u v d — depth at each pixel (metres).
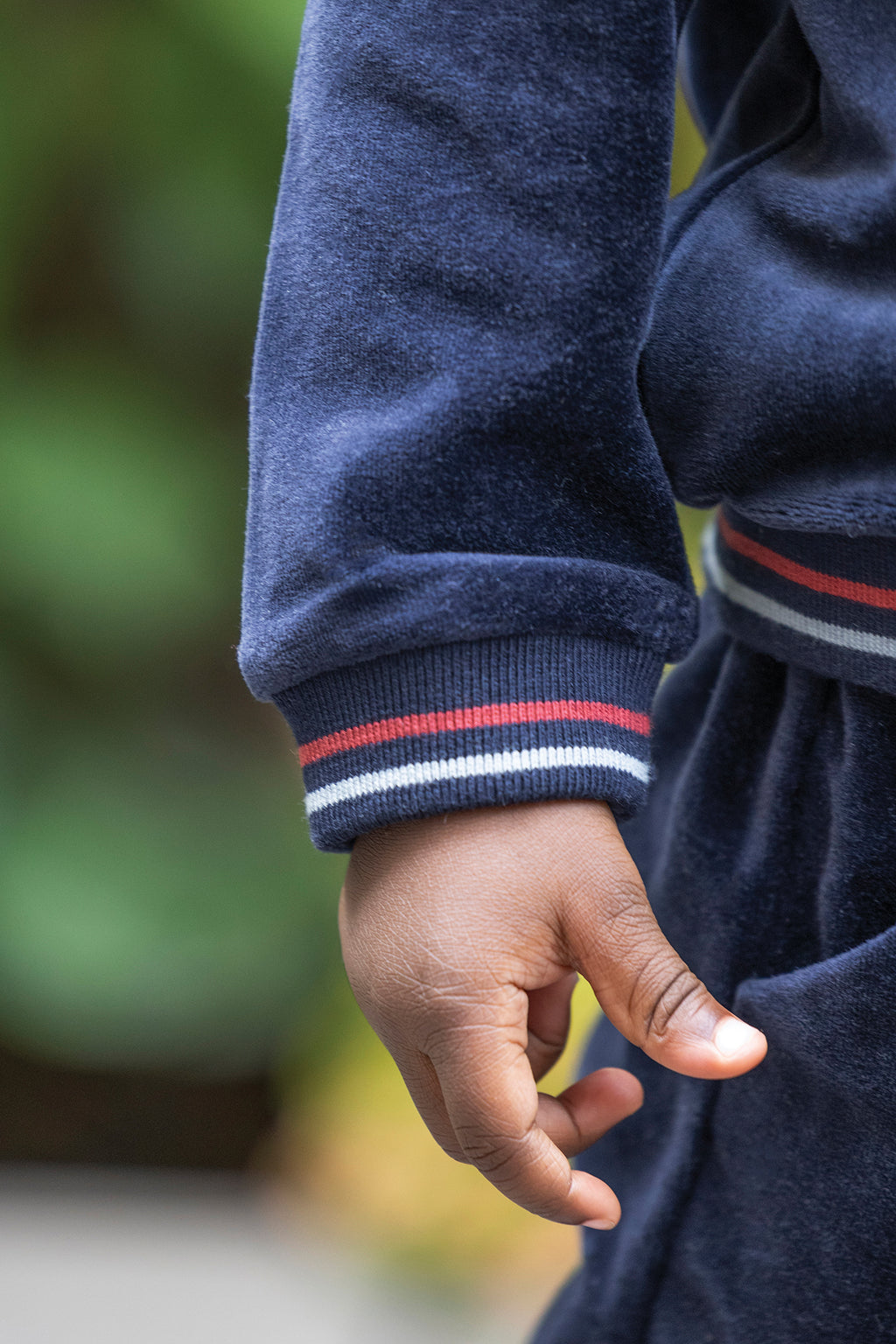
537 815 0.69
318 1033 1.84
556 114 0.69
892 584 0.70
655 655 0.70
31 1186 1.71
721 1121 0.74
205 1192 1.73
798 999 0.70
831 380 0.68
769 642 0.72
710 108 0.77
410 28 0.70
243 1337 1.39
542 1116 0.70
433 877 0.69
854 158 0.69
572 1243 1.47
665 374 0.71
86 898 1.90
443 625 0.68
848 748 0.71
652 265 0.70
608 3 0.69
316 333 0.70
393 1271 1.48
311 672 0.69
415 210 0.70
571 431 0.69
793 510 0.69
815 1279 0.72
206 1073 1.92
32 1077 1.92
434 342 0.69
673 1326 0.75
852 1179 0.71
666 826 0.77
